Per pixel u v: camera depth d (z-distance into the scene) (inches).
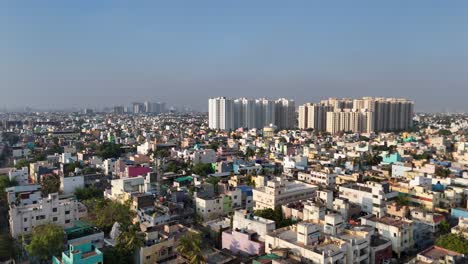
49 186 6417.3
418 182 6555.1
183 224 5024.6
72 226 4471.0
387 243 3868.1
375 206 5438.0
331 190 6043.3
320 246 3540.8
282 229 4094.5
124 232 3722.9
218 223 4864.7
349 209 5398.6
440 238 3983.8
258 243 3973.9
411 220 4594.0
